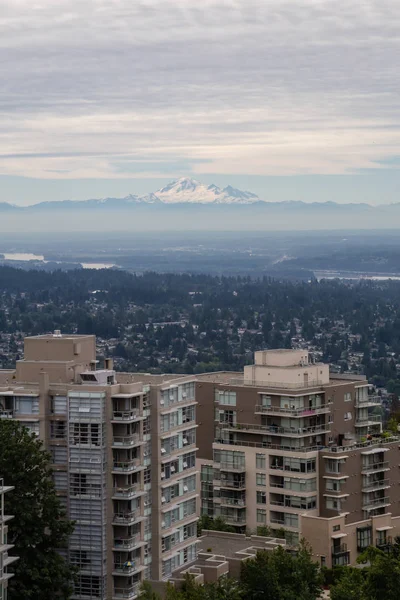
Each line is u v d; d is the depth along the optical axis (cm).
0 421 19012
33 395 19988
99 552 19912
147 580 19825
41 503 18725
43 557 18425
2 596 17112
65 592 18800
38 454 18800
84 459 19950
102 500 19925
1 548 17112
